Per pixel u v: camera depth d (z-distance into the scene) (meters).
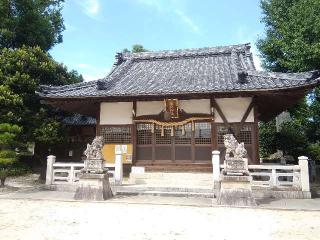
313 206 10.66
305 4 19.66
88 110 18.70
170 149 15.88
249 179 10.94
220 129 15.38
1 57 19.88
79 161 25.42
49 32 26.47
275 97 15.06
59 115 21.98
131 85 16.73
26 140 19.81
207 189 13.06
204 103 15.80
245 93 13.95
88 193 12.01
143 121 16.22
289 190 12.54
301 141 21.67
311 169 19.11
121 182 14.13
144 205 11.01
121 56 22.23
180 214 9.48
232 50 20.69
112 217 9.03
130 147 16.25
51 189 14.30
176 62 21.31
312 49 17.44
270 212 9.82
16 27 24.05
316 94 20.41
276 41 20.91
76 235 7.08
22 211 9.91
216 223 8.33
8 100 18.31
